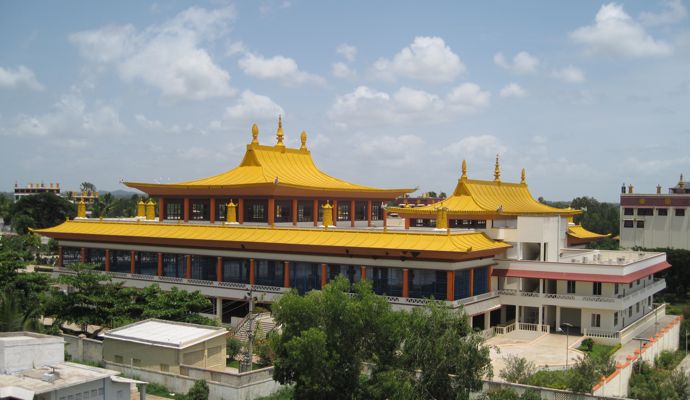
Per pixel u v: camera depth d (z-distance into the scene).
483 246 81.44
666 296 126.38
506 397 49.75
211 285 91.00
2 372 46.78
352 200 111.88
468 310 77.94
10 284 79.88
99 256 104.31
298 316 50.91
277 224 97.69
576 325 86.88
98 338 75.50
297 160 116.62
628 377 66.75
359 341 50.16
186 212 106.25
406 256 77.81
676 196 149.25
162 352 61.75
